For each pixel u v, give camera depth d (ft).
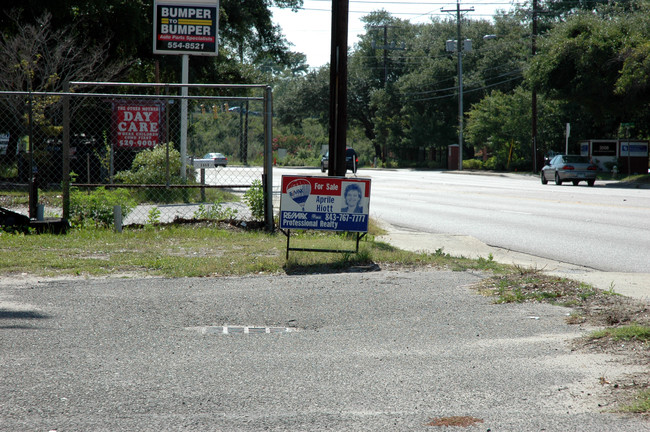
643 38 121.49
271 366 18.08
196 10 81.00
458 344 20.15
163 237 41.73
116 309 24.34
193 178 75.41
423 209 70.74
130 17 109.40
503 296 26.07
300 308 24.79
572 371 17.21
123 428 13.67
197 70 134.51
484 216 63.26
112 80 113.19
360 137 338.75
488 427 13.76
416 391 16.02
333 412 14.66
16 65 93.86
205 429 13.66
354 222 35.45
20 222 42.57
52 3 98.94
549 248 43.24
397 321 23.02
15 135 105.81
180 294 26.78
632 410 14.39
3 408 14.70
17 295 26.11
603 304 24.43
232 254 35.96
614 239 46.93
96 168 88.22
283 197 35.19
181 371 17.58
